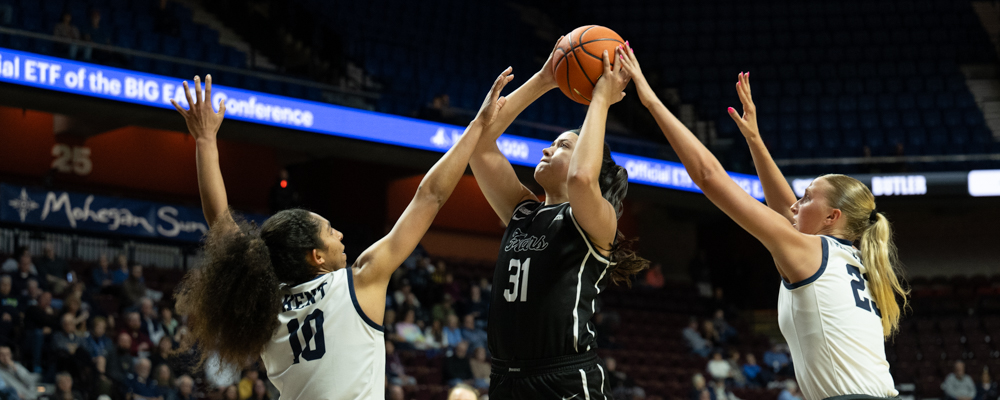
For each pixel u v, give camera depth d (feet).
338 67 48.19
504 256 9.34
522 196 10.28
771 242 8.57
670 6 66.90
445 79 53.62
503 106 10.07
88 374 29.09
